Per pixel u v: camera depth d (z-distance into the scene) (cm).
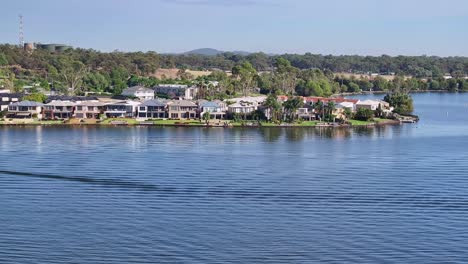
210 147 11188
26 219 6328
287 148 11188
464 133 13738
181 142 11831
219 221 6275
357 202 7044
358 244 5650
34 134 12950
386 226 6134
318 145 11631
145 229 6016
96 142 11756
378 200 7138
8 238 5747
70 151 10644
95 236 5816
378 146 11569
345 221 6294
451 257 5369
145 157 10050
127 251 5456
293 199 7169
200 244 5625
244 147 11244
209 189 7688
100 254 5391
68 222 6228
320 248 5547
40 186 7831
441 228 6075
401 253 5447
